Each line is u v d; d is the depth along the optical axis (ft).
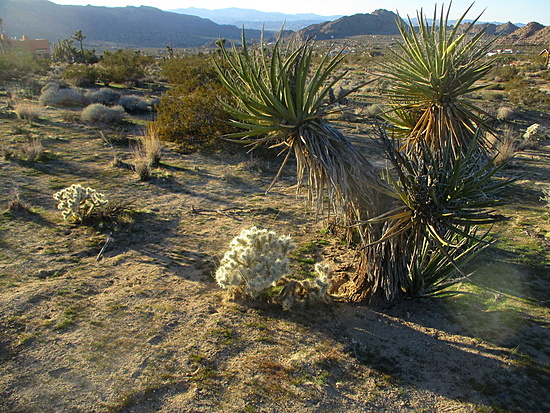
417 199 13.32
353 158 13.48
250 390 11.14
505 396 11.42
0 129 40.57
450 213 12.90
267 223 23.95
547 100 84.74
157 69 146.51
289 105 12.50
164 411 10.27
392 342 13.66
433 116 18.21
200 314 14.60
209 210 25.63
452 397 11.34
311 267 18.69
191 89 52.85
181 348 12.66
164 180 30.48
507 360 12.91
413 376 12.09
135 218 23.29
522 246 21.68
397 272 15.37
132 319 13.91
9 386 10.63
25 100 59.77
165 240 20.90
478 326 14.75
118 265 17.89
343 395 11.21
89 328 13.24
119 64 109.91
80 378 11.14
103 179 29.58
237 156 38.88
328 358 12.62
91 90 79.82
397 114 20.04
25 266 16.98
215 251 20.02
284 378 11.66
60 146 37.06
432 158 13.76
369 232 14.90
